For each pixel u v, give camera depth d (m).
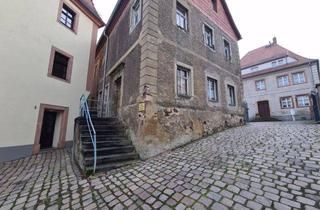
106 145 5.13
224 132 7.25
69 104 8.86
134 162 4.68
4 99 6.26
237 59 11.09
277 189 2.46
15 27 6.77
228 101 9.03
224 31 10.14
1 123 6.12
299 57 16.56
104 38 11.71
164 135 5.39
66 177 4.02
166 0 6.51
